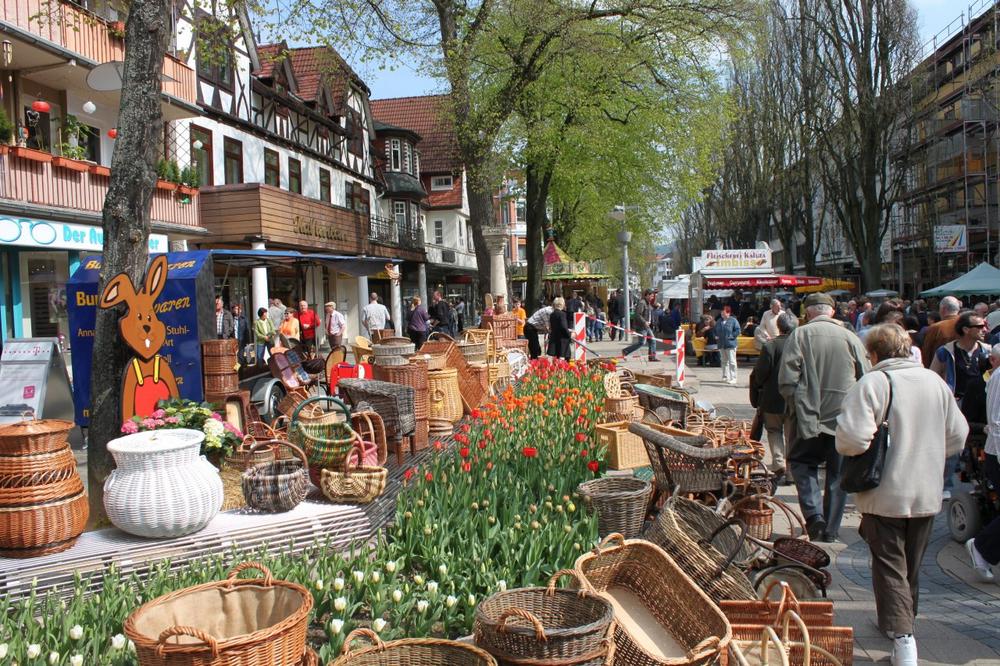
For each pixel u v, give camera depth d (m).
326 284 33.41
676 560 4.08
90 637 3.54
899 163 36.06
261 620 3.29
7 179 13.69
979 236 38.88
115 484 4.94
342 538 5.35
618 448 7.84
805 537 6.39
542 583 4.39
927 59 34.47
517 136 24.53
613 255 52.06
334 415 7.87
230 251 11.95
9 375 10.81
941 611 4.96
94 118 18.41
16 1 14.12
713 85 26.00
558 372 11.77
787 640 3.34
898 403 4.16
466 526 4.94
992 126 35.94
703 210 69.88
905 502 4.11
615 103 25.14
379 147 41.84
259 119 26.64
